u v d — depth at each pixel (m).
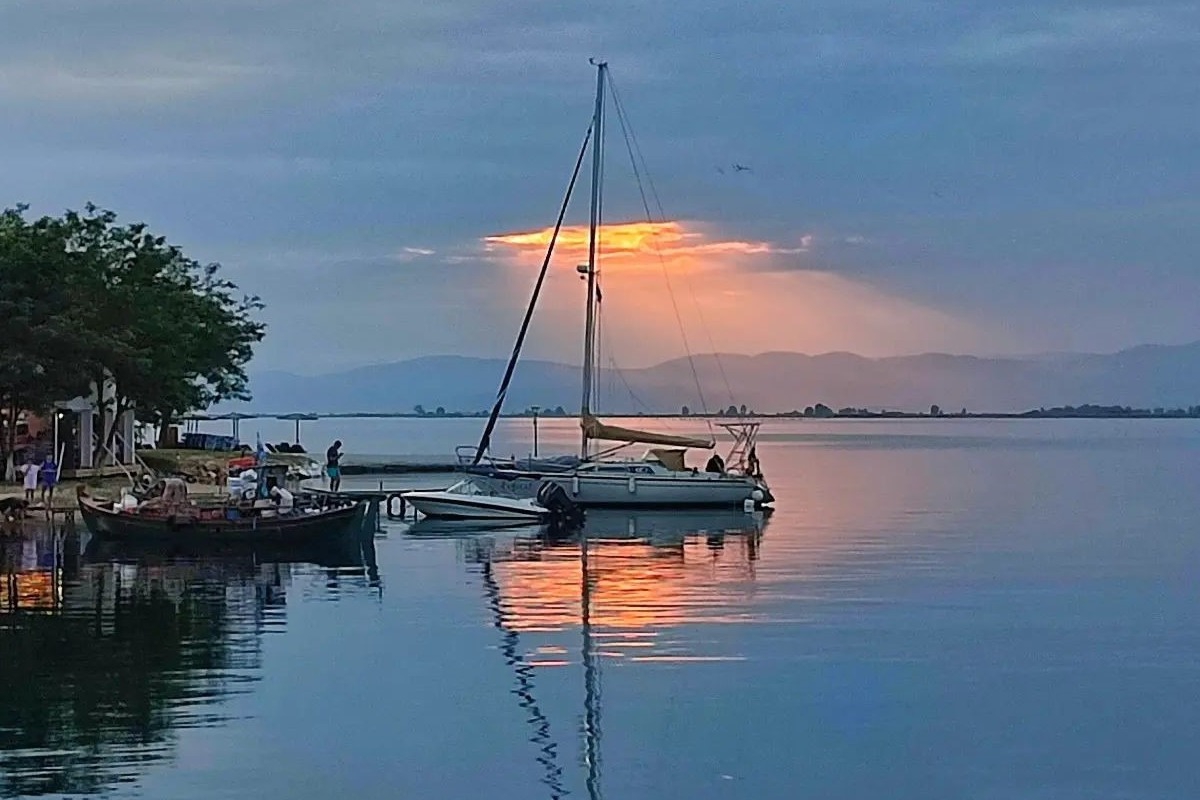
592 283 59.34
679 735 21.30
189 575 37.16
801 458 138.50
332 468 56.22
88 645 27.23
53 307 57.56
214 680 24.28
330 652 26.72
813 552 44.84
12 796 18.00
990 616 31.67
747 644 28.00
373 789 18.59
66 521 48.62
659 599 33.81
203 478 65.88
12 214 63.94
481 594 34.25
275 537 41.97
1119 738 21.36
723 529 52.69
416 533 49.97
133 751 19.97
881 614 31.78
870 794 18.80
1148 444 189.88
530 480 56.59
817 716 22.41
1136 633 29.59
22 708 22.20
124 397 66.56
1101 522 58.28
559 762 19.81
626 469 58.59
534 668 25.47
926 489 83.69
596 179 59.66
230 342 84.62
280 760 19.66
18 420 62.09
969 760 20.22
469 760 19.95
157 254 70.12
